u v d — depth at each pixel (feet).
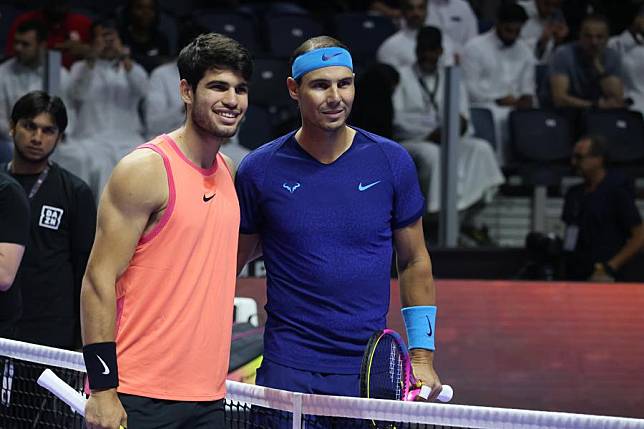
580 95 87.81
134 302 27.96
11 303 38.68
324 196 30.89
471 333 60.23
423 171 75.87
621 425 24.77
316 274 30.73
